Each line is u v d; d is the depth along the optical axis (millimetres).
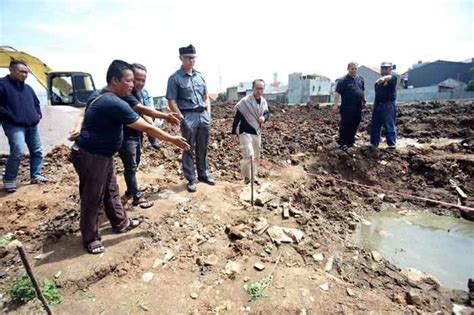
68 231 3389
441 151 7113
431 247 4137
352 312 2590
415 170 6422
